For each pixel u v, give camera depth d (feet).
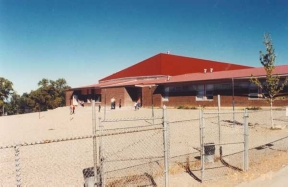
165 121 22.98
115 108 142.41
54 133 64.34
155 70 179.22
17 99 348.59
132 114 102.63
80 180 27.32
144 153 37.19
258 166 29.94
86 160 34.91
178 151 38.52
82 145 44.75
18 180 17.08
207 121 68.23
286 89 84.43
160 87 131.95
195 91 117.08
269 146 40.19
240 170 28.84
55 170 30.96
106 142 45.93
